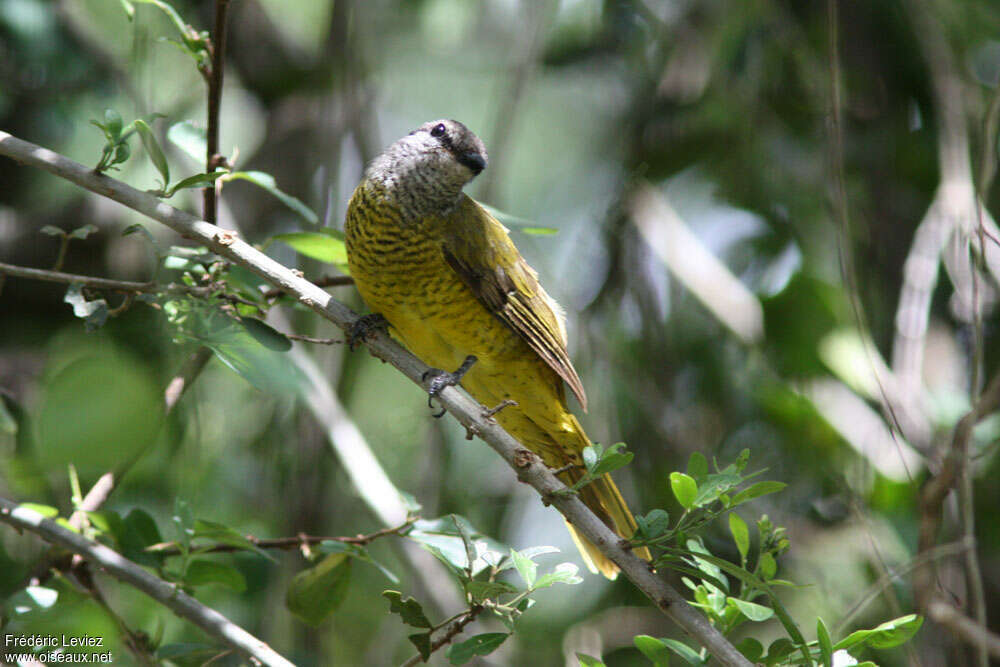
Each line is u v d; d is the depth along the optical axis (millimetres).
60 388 6375
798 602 10703
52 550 7117
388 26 13953
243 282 7504
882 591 8570
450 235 8492
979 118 11680
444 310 8594
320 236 8133
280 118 13062
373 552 11836
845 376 11164
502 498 12102
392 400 12430
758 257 12922
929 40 11539
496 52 15078
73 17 11648
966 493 8023
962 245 9742
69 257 11852
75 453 6352
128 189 6426
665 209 12250
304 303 6930
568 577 5945
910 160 11938
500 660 11203
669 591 5699
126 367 6500
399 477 12055
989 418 10695
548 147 15234
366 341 7195
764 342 11586
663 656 6023
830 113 9883
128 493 9492
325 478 10844
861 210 11875
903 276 11664
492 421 6457
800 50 12023
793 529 10992
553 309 9414
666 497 11188
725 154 12625
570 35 13281
